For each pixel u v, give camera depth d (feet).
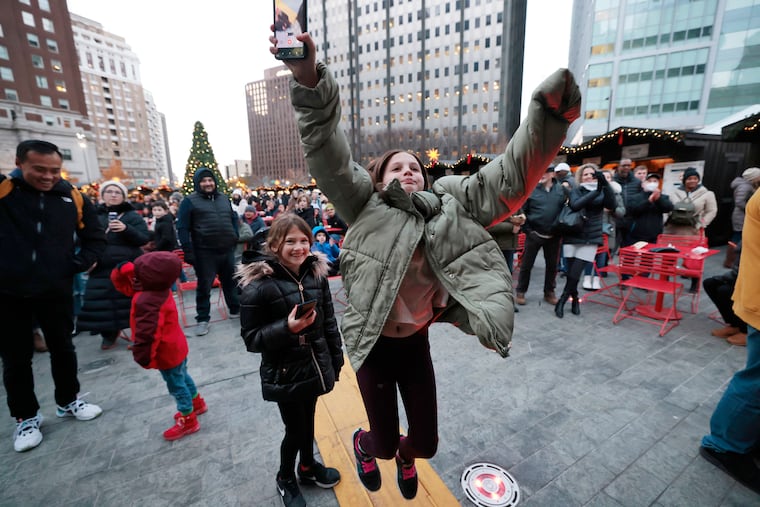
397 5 214.48
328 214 27.30
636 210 18.28
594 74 132.16
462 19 200.34
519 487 6.12
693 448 6.95
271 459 7.04
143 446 7.50
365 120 238.48
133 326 6.89
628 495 5.94
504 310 3.50
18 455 7.33
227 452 7.25
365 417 8.24
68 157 168.66
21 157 7.41
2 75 145.48
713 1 109.19
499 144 198.18
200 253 13.80
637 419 7.86
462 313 4.33
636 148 28.22
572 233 13.70
